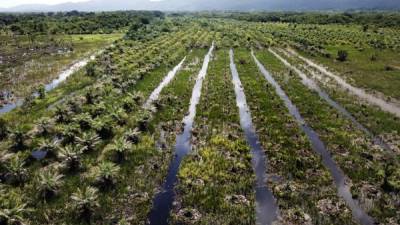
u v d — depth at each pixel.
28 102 46.28
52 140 33.81
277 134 37.41
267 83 57.97
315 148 34.62
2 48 95.69
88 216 23.83
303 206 25.30
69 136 34.72
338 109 46.50
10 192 25.98
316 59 80.56
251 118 42.97
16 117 41.25
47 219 23.44
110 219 23.73
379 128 39.03
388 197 26.23
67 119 40.09
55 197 25.91
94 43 108.56
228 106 46.56
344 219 23.86
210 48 100.00
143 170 30.00
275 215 24.53
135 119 39.47
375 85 57.25
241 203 25.67
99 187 27.12
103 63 72.62
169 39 115.69
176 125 39.88
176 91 53.22
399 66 71.62
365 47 96.19
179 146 35.06
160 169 30.14
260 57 83.50
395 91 53.88
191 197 26.25
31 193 26.25
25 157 31.50
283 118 42.16
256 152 33.84
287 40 113.12
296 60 79.31
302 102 48.47
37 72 66.19
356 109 45.34
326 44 102.19
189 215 24.33
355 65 73.06
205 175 29.09
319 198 26.20
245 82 59.19
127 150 32.66
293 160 31.64
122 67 67.62
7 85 56.25
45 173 27.27
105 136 36.19
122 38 115.81
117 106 42.69
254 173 29.83
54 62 76.75
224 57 83.38
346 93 53.00
